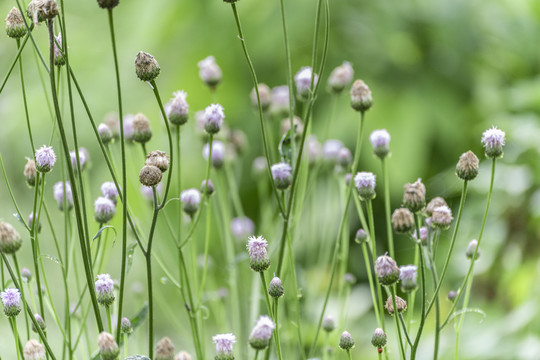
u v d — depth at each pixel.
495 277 2.02
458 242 2.03
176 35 2.57
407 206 1.35
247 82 2.60
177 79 2.57
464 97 2.53
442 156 2.54
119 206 1.96
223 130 1.59
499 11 2.49
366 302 1.83
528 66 2.49
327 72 2.50
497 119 2.22
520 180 2.04
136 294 1.60
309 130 1.50
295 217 1.51
